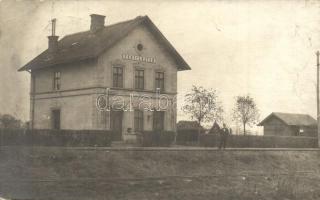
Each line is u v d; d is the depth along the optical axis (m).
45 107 42.34
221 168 27.52
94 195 19.11
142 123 40.09
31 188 19.12
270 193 21.73
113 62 38.50
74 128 39.19
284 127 58.09
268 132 56.91
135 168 24.62
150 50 40.91
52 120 41.47
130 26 38.78
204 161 27.75
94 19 41.66
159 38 40.97
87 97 38.03
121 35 38.22
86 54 37.56
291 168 29.70
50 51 42.22
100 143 31.33
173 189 21.48
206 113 46.19
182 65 42.28
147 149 26.59
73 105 39.50
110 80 38.31
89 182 21.31
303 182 25.19
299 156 31.83
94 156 24.50
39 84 43.06
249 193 21.50
